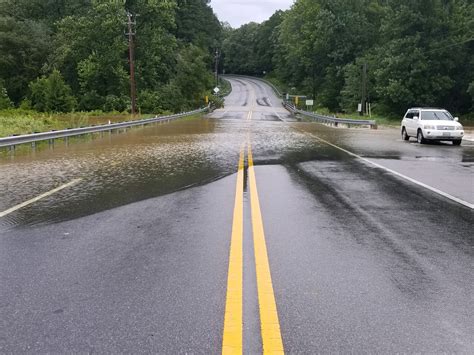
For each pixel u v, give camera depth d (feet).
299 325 12.24
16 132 87.97
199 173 40.86
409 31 195.00
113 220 24.13
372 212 25.57
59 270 16.53
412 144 71.36
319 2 304.50
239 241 19.89
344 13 285.84
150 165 46.52
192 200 29.17
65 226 22.97
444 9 191.52
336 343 11.32
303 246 19.16
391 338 11.56
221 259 17.54
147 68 235.40
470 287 14.87
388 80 196.44
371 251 18.51
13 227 22.84
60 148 65.57
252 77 549.54
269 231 21.49
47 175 40.27
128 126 110.42
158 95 225.15
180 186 34.35
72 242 20.11
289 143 72.90
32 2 290.35
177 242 19.88
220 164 47.06
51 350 11.07
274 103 321.93
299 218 24.08
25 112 181.37
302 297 14.02
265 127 124.06
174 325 12.27
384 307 13.34
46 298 14.11
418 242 19.81
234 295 14.19
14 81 247.70
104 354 10.88
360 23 284.61
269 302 13.65
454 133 69.67
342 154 56.75
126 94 225.35
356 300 13.80
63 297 14.16
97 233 21.57
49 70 238.07
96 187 34.22
